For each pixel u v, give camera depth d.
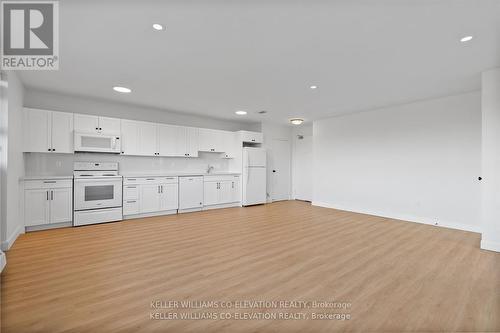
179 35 2.49
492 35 2.43
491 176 3.28
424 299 2.03
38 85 4.09
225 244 3.46
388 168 5.45
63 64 3.21
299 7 2.02
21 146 3.94
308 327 1.67
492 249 3.25
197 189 6.07
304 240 3.68
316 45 2.67
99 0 1.94
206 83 3.91
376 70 3.35
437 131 4.72
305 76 3.58
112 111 5.23
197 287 2.22
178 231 4.14
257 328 1.66
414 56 2.92
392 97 4.65
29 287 2.18
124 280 2.34
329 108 5.55
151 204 5.32
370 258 2.97
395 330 1.64
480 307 1.91
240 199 6.95
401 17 2.15
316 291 2.16
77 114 4.59
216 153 6.99
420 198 4.94
